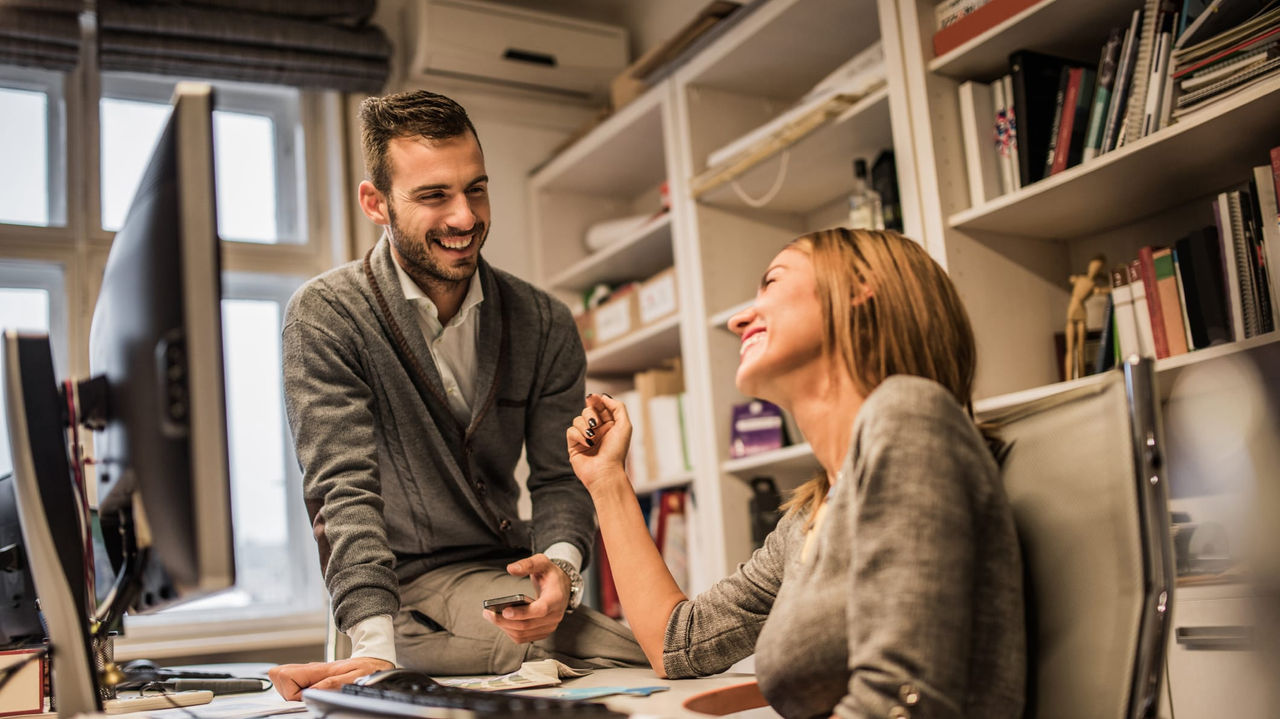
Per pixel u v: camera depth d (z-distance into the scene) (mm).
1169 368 1818
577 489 1655
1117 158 1825
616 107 3260
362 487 1355
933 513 714
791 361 925
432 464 1560
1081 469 766
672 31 3451
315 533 1354
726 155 2656
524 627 1231
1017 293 2180
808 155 2547
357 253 3348
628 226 3328
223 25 3104
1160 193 2000
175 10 3061
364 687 848
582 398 1738
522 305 1662
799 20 2545
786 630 800
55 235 3139
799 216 2988
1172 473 1809
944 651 691
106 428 1047
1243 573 1570
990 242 2166
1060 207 2053
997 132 2121
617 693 941
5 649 1184
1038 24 1976
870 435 760
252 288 3402
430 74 3402
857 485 763
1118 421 748
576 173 3486
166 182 918
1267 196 1692
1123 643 711
